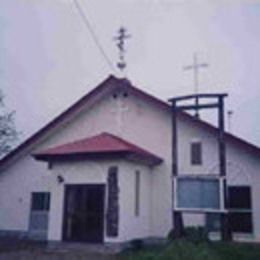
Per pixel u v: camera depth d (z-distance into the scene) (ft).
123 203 45.85
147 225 51.78
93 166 47.85
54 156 48.75
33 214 59.36
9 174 62.08
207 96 46.65
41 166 60.49
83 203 47.65
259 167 48.57
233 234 47.88
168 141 54.29
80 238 46.70
